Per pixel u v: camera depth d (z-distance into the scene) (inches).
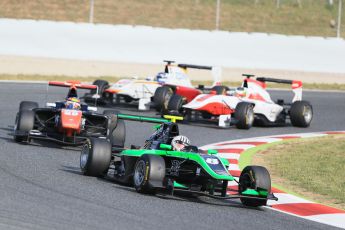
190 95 3503.9
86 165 1740.9
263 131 3120.1
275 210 1584.6
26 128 2203.5
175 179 1631.4
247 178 1595.7
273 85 5147.6
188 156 1579.7
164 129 1701.5
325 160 2361.0
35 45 4911.4
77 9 7372.1
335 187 1909.4
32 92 3791.8
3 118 2869.1
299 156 2423.7
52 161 1967.3
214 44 5305.1
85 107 2281.0
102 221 1273.4
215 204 1571.1
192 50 5260.8
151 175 1534.2
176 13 7647.6
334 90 5049.2
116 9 7504.9
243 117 3061.0
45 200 1416.1
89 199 1464.1
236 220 1413.6
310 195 1804.9
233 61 5349.4
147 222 1300.4
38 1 7362.2
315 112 3924.7
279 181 1967.3
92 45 5036.9
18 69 4692.4
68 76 4680.1
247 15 7829.7
